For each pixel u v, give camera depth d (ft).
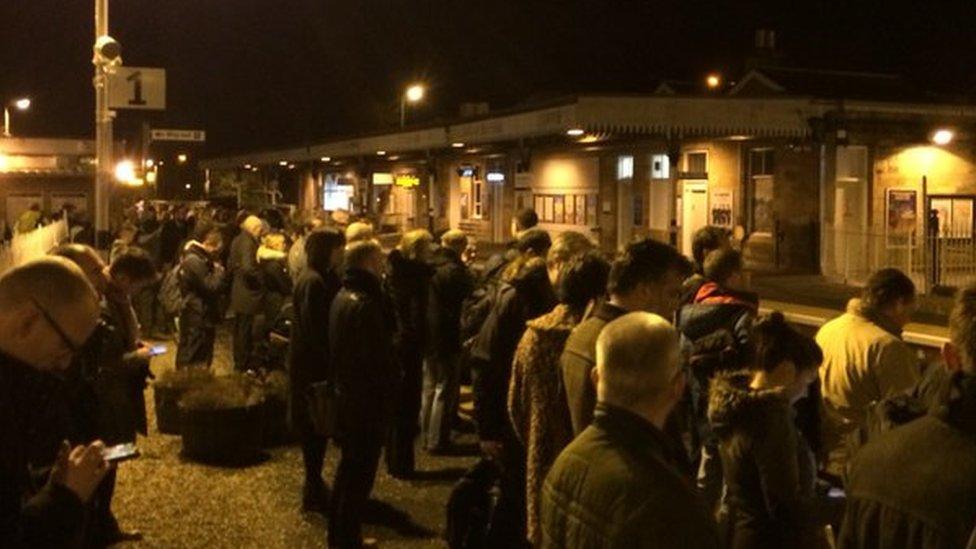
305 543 21.59
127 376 19.45
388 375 20.58
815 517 13.82
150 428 31.78
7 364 8.47
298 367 23.11
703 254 22.29
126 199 95.96
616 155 89.04
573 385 13.39
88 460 8.91
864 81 95.14
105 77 47.14
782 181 72.02
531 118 68.90
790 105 67.62
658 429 9.14
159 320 52.16
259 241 39.19
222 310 41.63
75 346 8.73
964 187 74.64
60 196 116.26
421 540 21.80
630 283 13.28
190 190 196.75
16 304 8.46
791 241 70.95
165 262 58.85
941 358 10.07
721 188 77.66
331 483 25.84
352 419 20.27
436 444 28.63
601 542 8.67
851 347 17.19
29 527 8.43
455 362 28.43
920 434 8.50
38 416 8.93
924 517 8.15
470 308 29.40
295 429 23.84
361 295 20.45
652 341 9.12
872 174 70.90
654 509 8.54
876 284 17.30
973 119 73.72
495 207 108.27
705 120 64.64
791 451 13.02
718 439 13.82
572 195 95.25
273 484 25.89
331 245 23.17
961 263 53.01
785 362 14.02
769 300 54.19
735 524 13.28
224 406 27.78
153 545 21.38
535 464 14.75
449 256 28.04
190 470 27.12
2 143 123.54
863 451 8.95
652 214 84.64
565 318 15.08
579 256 15.39
